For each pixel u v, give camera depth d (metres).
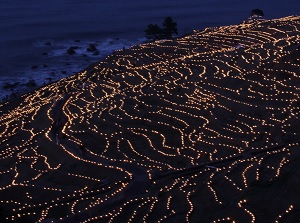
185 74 70.94
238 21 180.88
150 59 88.88
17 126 65.56
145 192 42.16
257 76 63.38
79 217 39.31
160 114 57.91
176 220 35.38
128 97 64.44
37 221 40.12
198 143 50.62
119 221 37.47
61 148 53.41
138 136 54.25
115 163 48.84
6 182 49.19
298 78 59.31
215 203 36.59
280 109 53.53
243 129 51.69
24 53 126.88
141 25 173.38
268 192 35.47
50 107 68.19
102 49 132.00
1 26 170.88
